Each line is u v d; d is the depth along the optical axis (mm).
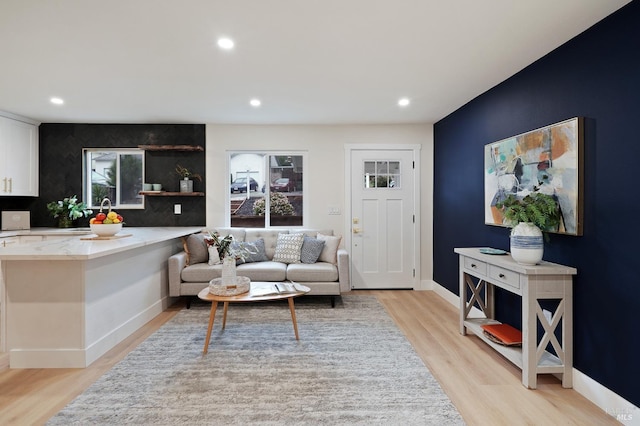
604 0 1838
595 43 2084
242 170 4875
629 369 1857
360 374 2352
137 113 4188
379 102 3742
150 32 2195
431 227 4801
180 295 3809
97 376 2324
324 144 4781
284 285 3154
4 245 3900
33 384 2223
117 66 2738
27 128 4461
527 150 2662
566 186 2250
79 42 2328
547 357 2342
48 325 2459
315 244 4215
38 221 4684
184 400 2029
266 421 1831
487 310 3201
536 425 1828
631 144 1854
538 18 2027
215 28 2150
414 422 1834
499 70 2838
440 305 4023
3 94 3438
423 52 2494
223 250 2994
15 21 2049
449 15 2002
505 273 2430
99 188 4805
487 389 2178
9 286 2459
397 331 3162
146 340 2941
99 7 1905
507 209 2510
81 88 3260
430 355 2658
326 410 1934
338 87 3260
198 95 3486
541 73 2572
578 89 2215
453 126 4121
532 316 2178
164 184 4762
